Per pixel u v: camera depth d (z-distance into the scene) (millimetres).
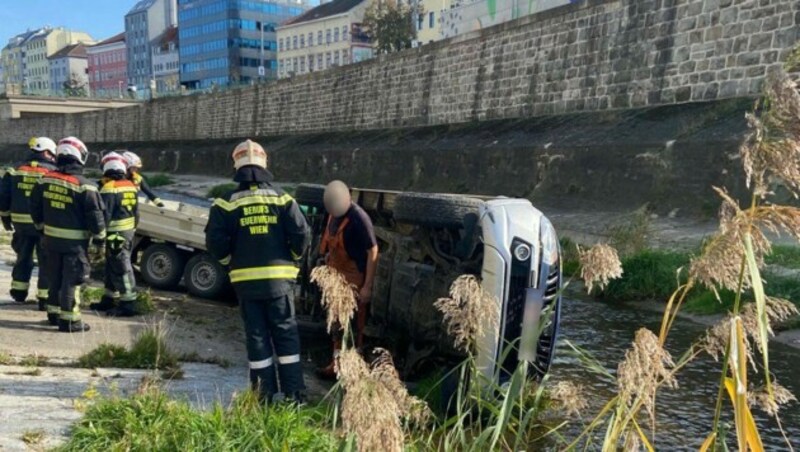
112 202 7348
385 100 36469
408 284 5551
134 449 3590
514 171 22484
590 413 5129
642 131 18984
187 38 121812
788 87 1863
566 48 24859
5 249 13133
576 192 19562
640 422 5152
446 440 2902
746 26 18250
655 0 21172
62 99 72938
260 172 4891
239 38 112938
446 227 5078
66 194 6406
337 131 40625
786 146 1871
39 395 4598
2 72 179625
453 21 44625
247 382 5461
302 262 7102
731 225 2004
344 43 84812
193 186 37750
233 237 4832
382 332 5934
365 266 5688
